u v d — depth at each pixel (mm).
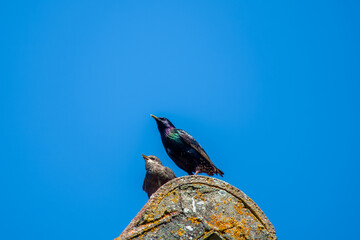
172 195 10883
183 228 10438
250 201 11258
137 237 10086
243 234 10766
